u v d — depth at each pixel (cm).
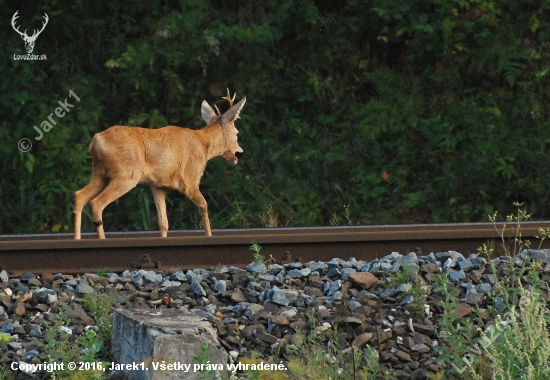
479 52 3756
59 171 3516
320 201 3544
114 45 3703
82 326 1442
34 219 3441
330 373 1219
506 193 3562
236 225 3441
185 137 2116
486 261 1711
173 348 1203
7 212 3459
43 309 1519
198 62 3653
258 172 3591
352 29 3847
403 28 3756
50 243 1784
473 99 3734
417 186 3622
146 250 1817
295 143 3681
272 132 3703
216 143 2189
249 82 3716
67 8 3750
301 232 2183
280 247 1855
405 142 3675
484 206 3538
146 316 1316
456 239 1877
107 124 3669
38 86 3647
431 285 1559
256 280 1630
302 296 1541
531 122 3706
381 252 1873
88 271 1781
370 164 3647
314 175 3591
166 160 2072
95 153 2034
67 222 3456
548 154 3597
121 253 1811
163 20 3672
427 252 1875
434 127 3662
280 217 3491
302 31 3838
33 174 3503
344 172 3609
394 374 1254
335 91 3803
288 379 1215
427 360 1312
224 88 3700
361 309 1455
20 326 1426
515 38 3775
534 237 1875
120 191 2019
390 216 3538
